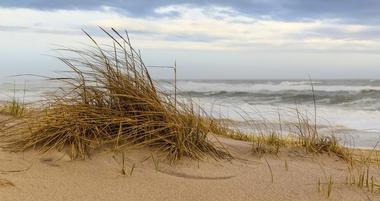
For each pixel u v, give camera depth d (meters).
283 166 3.67
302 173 3.48
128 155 3.40
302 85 29.22
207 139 3.93
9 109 5.55
